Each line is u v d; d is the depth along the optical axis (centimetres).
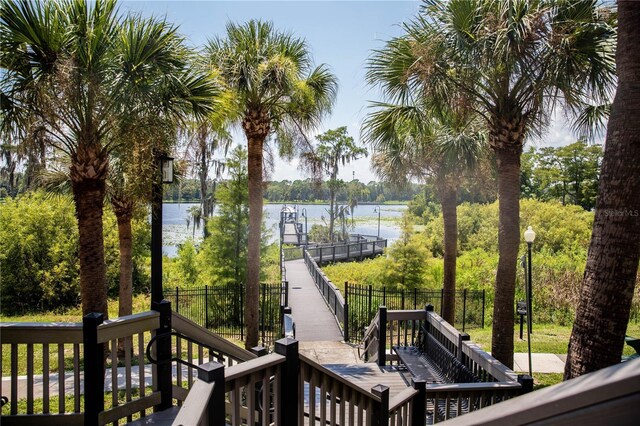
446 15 569
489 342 952
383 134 781
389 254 1366
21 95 493
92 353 272
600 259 343
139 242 1783
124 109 517
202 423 162
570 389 52
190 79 594
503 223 608
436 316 648
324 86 910
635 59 327
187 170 821
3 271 1650
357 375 633
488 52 526
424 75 577
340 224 4053
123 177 733
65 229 1739
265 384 216
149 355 296
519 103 590
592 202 2798
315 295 1521
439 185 865
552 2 527
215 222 1378
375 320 754
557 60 522
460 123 711
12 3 448
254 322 870
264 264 1527
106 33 519
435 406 357
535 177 3150
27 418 274
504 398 377
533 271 1450
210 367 180
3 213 1670
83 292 554
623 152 332
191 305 1288
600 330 340
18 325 273
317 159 960
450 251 882
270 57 805
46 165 652
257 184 871
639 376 47
